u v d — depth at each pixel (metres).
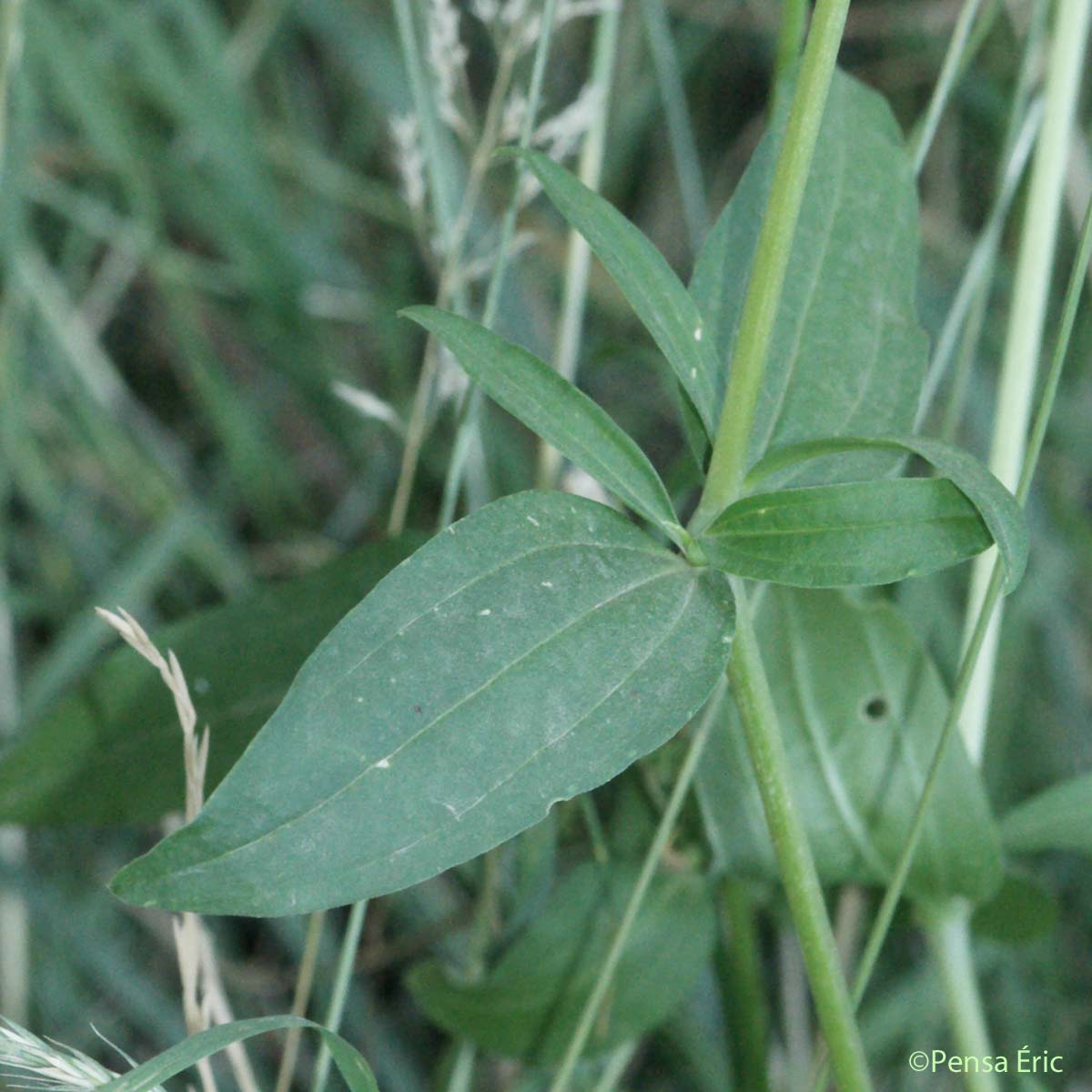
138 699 0.82
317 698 0.74
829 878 0.83
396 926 0.96
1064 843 0.83
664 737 0.75
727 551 0.76
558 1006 0.84
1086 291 1.20
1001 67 1.28
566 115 0.85
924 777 0.82
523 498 0.75
